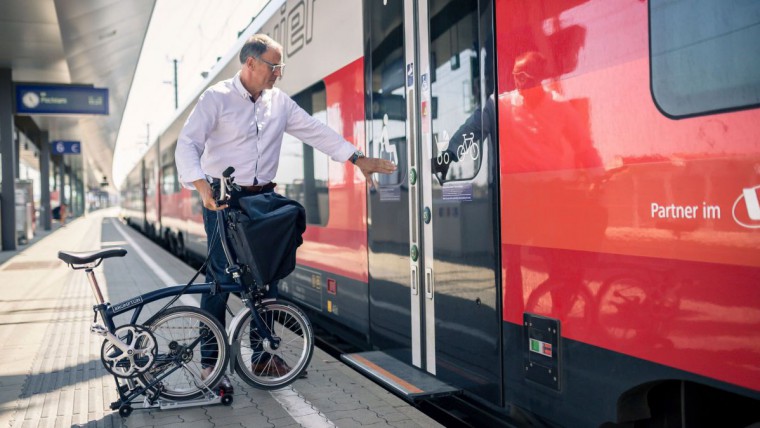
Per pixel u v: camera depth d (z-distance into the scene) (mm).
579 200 2389
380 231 4051
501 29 2814
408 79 3650
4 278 9867
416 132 3574
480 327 3021
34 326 5906
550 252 2549
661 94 2057
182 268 11102
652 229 2086
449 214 3264
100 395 3699
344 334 4797
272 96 3645
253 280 3516
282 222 3285
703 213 1920
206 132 3412
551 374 2564
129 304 3318
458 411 3406
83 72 16969
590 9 2332
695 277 1944
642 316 2131
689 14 1965
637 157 2141
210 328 3443
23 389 3834
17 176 20328
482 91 2959
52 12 11578
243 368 3572
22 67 15734
